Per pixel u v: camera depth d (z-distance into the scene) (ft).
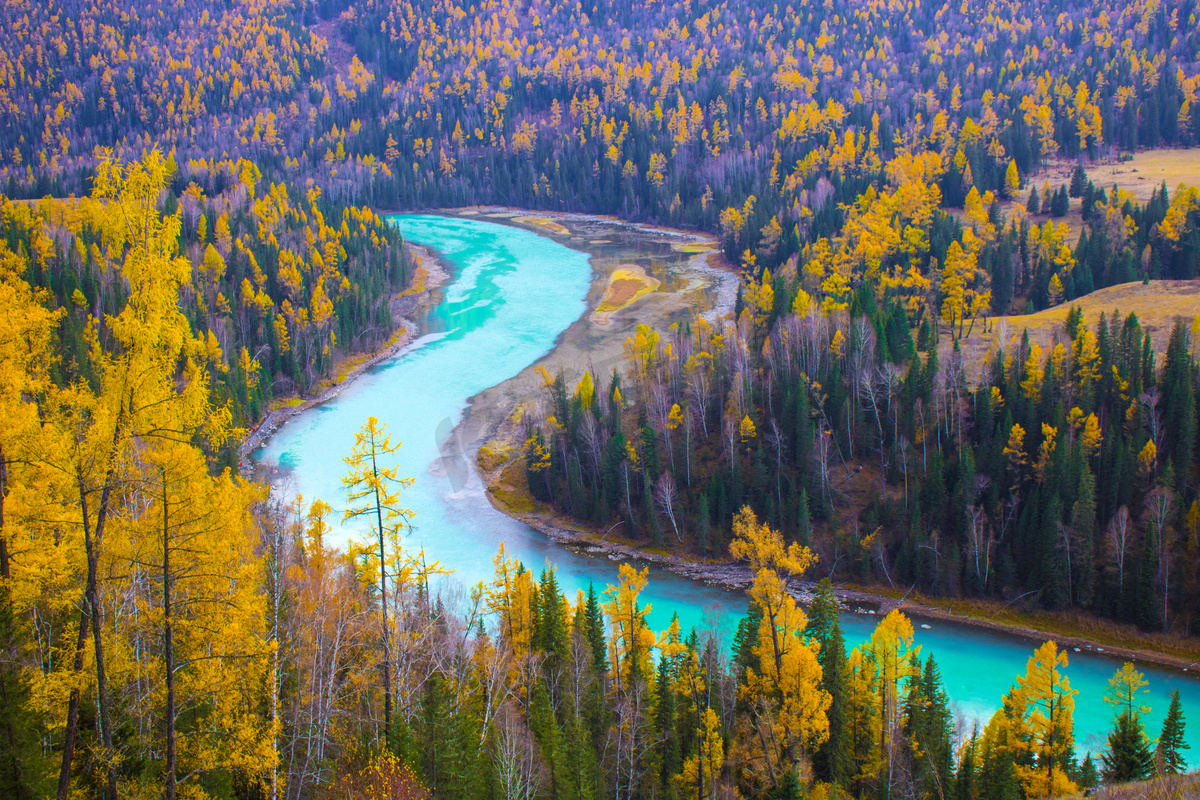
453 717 127.34
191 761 95.96
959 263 405.59
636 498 328.90
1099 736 207.31
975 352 368.48
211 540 88.69
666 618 268.00
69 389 92.22
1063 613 264.11
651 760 161.68
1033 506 273.33
